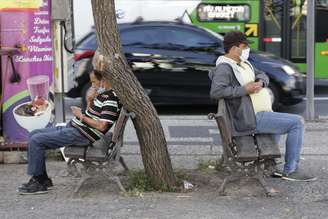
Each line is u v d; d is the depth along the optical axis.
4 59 14.71
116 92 12.05
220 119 12.07
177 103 23.45
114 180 12.33
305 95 23.12
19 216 11.16
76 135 12.14
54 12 14.96
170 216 11.08
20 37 14.62
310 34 21.03
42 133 12.34
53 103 15.22
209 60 23.00
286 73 22.69
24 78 14.81
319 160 15.39
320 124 20.75
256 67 22.55
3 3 14.46
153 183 12.62
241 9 26.98
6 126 15.02
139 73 23.11
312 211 11.34
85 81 23.19
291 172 13.27
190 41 23.20
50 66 14.98
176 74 23.16
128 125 20.41
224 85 12.30
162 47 23.20
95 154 12.05
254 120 12.54
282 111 23.95
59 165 14.74
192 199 12.02
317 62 27.53
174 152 16.41
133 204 11.73
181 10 26.81
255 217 11.02
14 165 14.90
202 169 14.19
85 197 12.22
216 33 24.44
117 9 26.52
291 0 27.16
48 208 11.59
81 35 26.25
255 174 12.20
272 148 12.12
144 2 26.61
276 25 27.23
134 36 23.23
